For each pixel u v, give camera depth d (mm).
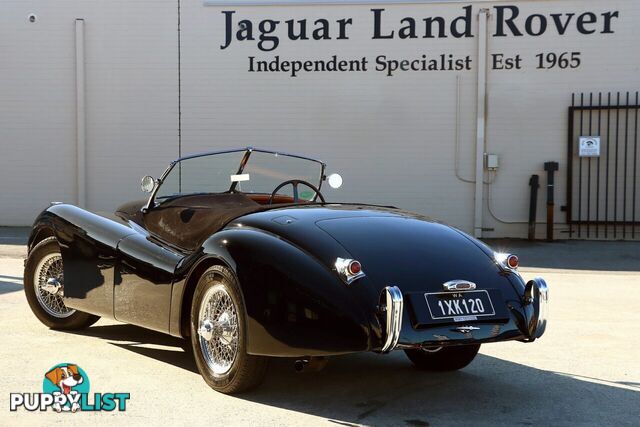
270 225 3951
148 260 4441
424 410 3791
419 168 14367
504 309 3758
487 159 14156
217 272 3846
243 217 4191
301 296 3535
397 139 14398
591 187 14008
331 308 3486
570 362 4859
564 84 14039
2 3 14867
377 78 14398
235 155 5109
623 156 13852
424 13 14258
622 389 4238
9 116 14984
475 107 14234
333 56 14453
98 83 14812
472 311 3664
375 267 3646
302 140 14562
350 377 4387
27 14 14859
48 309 5418
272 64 14562
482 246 4148
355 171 14492
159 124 14781
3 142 15008
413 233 4043
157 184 4988
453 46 14234
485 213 14289
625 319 6438
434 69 14281
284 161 5184
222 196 4965
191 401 3822
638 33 13836
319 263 3627
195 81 14680
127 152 14828
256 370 3787
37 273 5410
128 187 14859
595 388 4254
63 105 14914
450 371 4578
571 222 13992
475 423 3605
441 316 3570
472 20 14180
